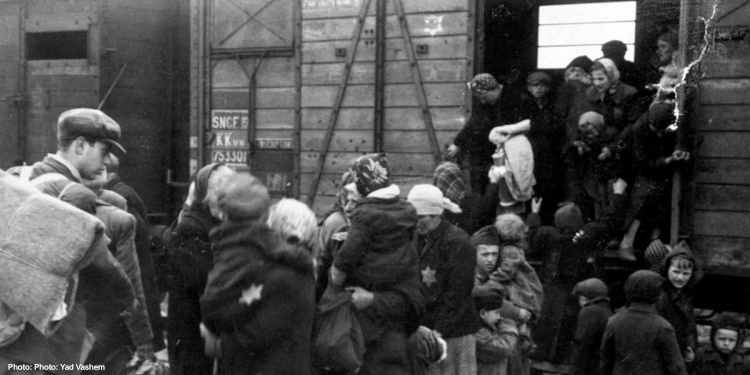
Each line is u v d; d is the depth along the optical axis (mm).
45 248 2730
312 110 7578
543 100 7309
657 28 7375
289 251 3359
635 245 6660
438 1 6957
